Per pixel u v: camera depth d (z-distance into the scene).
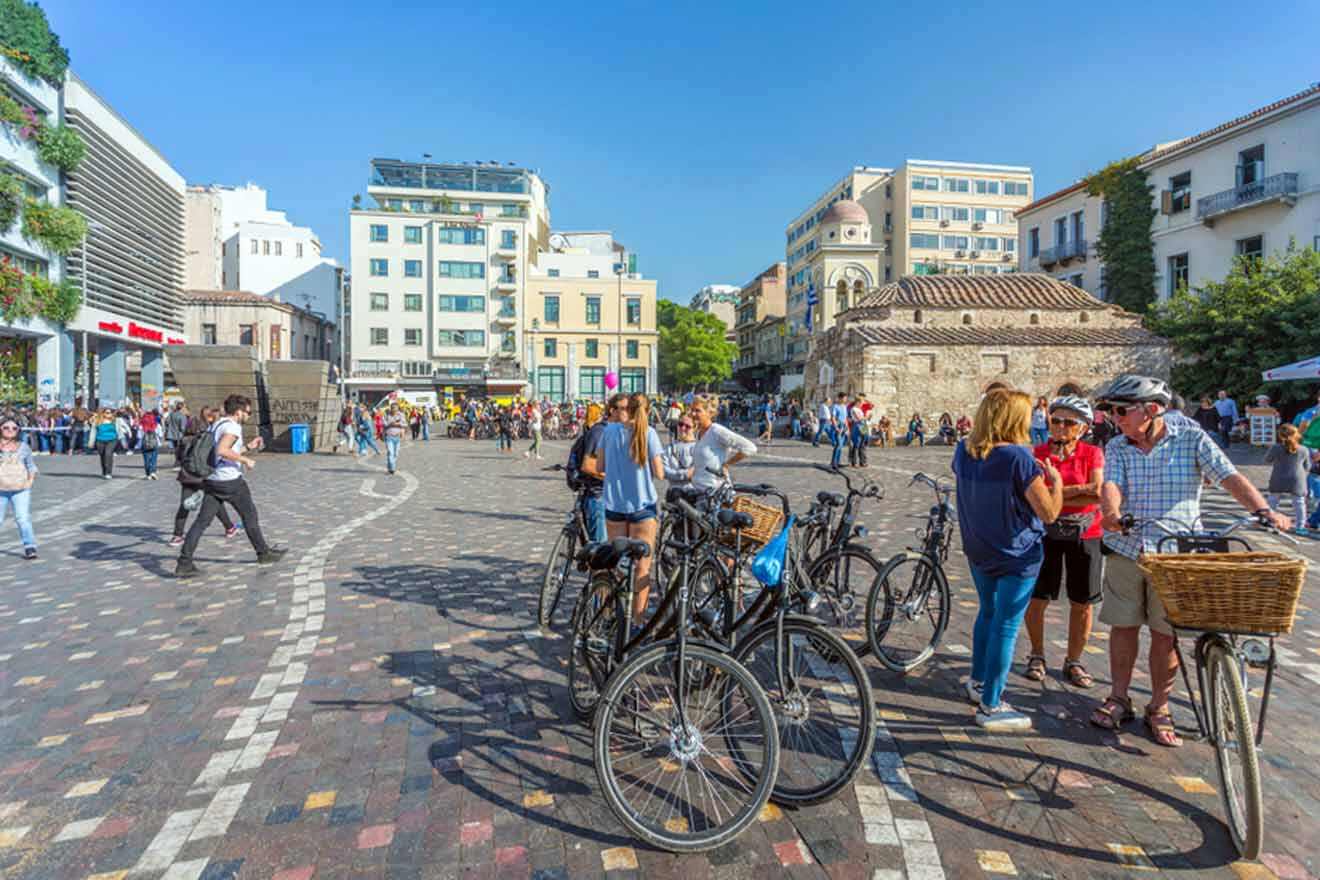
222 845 3.00
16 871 2.85
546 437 38.41
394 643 5.39
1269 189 30.16
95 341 32.72
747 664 3.53
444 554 8.52
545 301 66.00
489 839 3.01
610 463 5.20
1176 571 2.90
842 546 5.25
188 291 57.62
